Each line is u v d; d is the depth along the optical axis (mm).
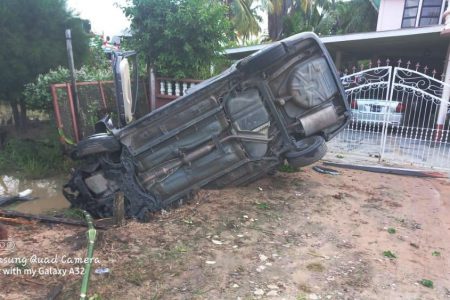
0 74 8016
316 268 3383
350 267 3416
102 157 4711
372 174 6609
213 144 4930
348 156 7859
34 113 10172
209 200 4977
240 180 5297
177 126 4805
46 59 8398
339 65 14781
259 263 3453
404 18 15570
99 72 8352
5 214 4625
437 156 7961
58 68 8227
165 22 7672
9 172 7223
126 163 4641
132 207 4652
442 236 4148
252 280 3164
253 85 4980
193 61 7867
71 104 6629
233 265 3410
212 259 3512
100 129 5078
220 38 8062
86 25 11969
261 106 5043
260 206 4840
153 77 8219
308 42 5020
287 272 3307
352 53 15938
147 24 7695
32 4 8211
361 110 9812
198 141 4887
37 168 7105
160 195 4863
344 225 4371
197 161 4938
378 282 3178
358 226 4355
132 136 4715
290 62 5070
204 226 4246
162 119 4770
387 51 15234
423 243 3973
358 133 10555
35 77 8578
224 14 8602
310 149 5141
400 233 4199
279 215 4594
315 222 4422
